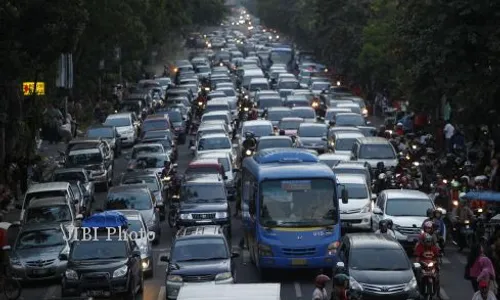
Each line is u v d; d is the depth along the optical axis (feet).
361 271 129.49
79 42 344.08
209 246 142.10
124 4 353.72
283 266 148.97
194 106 415.44
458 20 207.21
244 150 262.47
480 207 173.88
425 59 213.87
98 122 396.37
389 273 129.18
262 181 152.56
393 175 217.77
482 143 233.35
